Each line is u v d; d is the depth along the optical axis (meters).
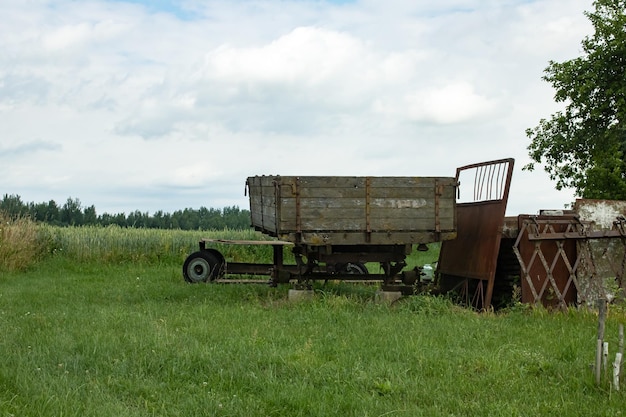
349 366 8.23
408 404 6.80
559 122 37.09
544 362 8.40
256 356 8.52
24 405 6.35
